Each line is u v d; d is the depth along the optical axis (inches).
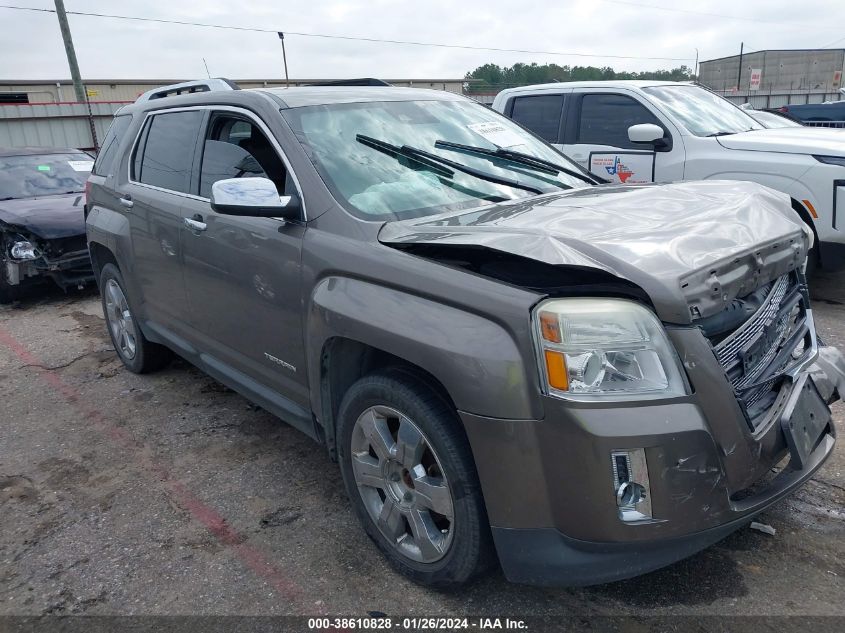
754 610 99.1
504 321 87.5
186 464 152.4
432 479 100.8
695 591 103.8
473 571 98.0
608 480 83.6
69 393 197.8
